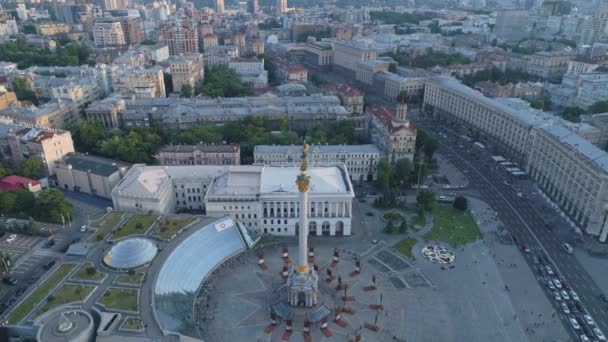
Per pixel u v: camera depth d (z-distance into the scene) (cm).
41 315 15238
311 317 17725
